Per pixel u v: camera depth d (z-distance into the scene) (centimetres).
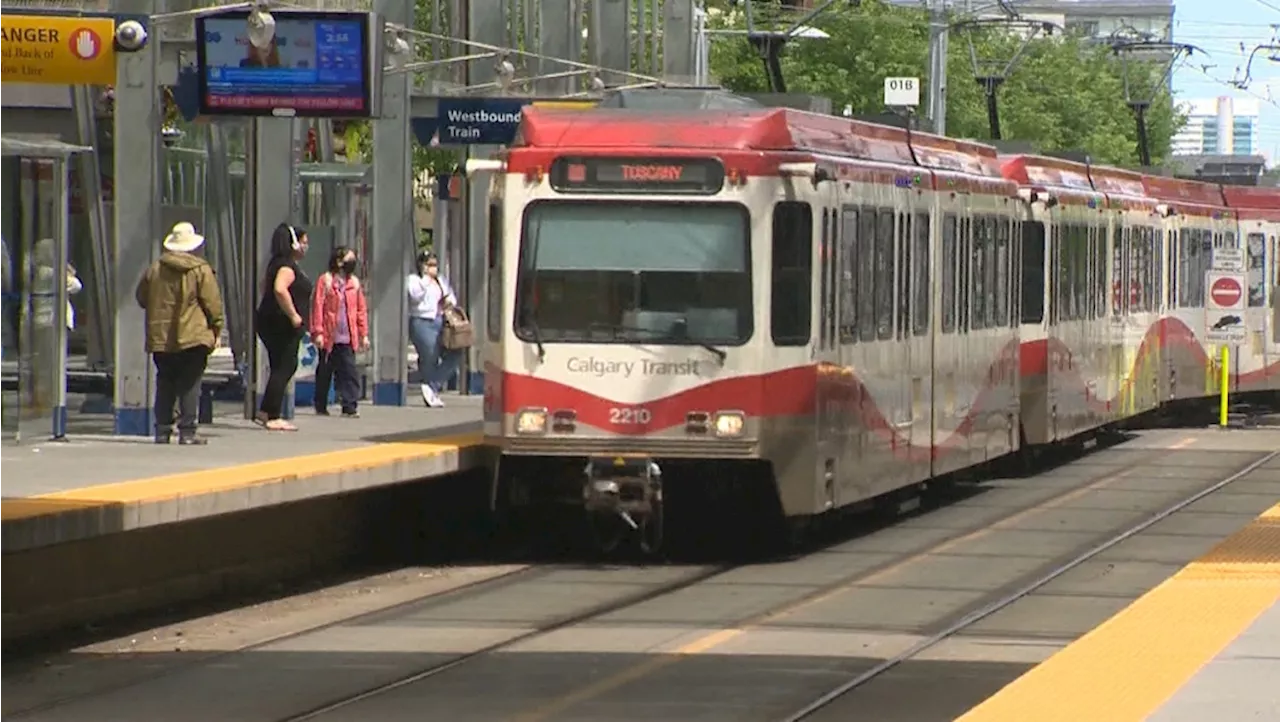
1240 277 9475
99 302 6994
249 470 4441
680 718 2905
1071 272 7462
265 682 3244
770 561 4853
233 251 6812
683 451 4634
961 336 6103
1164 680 3050
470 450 5091
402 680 3238
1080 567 4703
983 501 6309
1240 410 10712
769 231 4650
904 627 3791
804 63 16450
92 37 5084
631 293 4656
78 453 4903
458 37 8338
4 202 5147
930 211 5766
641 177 4666
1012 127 19512
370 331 7131
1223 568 4522
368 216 7712
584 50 9644
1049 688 2986
